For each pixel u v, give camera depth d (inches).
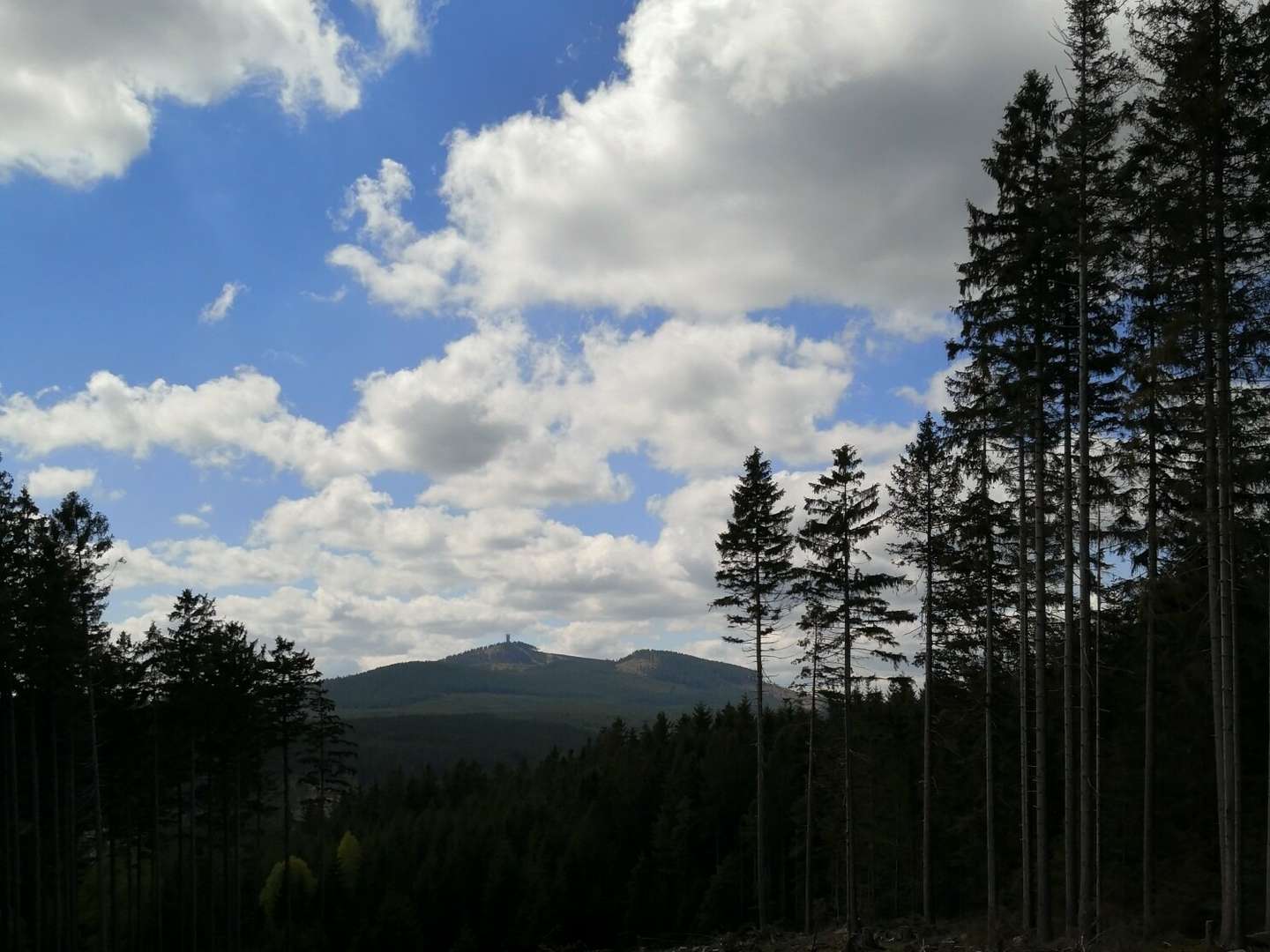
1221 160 699.4
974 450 988.6
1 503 1304.1
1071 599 864.9
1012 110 874.1
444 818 2864.2
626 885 2586.1
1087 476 814.5
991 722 1202.0
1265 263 698.8
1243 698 1044.5
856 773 1595.7
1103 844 1240.2
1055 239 835.4
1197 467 920.9
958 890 1988.2
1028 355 886.4
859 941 1045.2
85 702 1476.4
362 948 2240.4
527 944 2406.5
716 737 2965.1
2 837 1461.6
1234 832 697.0
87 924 1977.1
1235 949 657.6
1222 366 712.4
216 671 1718.8
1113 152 790.5
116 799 1675.7
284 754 1956.2
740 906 2571.4
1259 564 921.5
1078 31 785.6
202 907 2118.6
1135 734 1203.2
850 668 1285.7
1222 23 679.7
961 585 1238.9
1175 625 990.4
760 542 1422.2
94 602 1396.4
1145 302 816.3
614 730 3654.0
